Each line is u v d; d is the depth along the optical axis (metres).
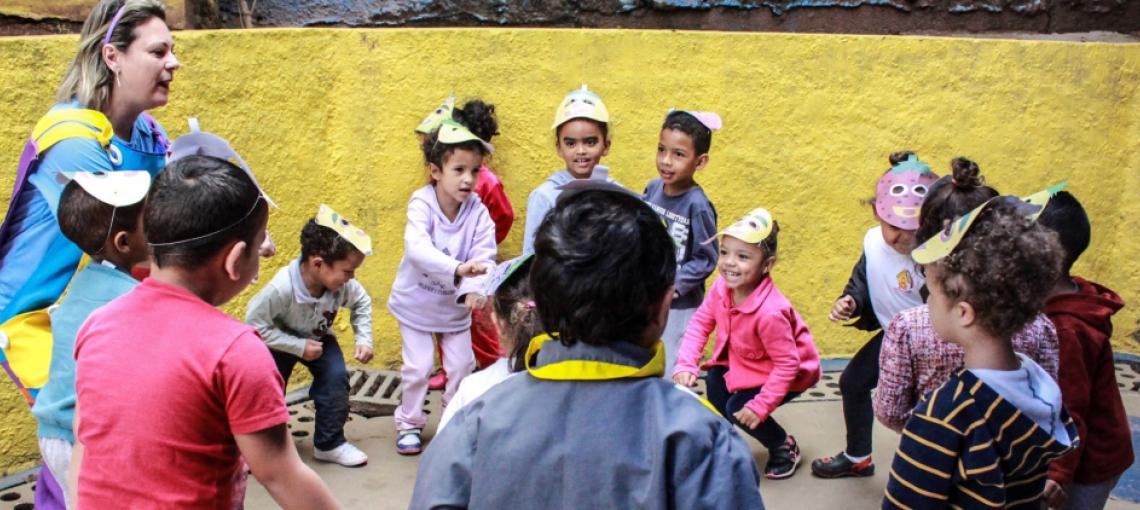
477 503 1.56
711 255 3.81
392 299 3.96
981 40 4.69
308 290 3.57
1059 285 2.47
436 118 4.18
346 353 4.66
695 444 1.51
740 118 4.63
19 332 2.50
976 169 2.54
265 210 2.00
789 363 3.52
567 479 1.53
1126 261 4.93
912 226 3.25
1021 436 1.99
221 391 1.87
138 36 2.66
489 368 1.93
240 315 4.32
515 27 4.92
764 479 3.75
